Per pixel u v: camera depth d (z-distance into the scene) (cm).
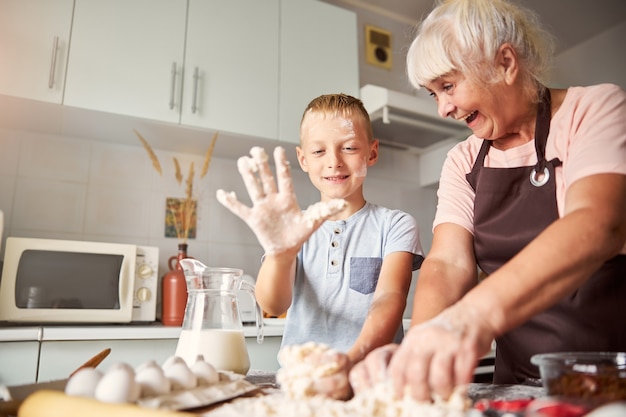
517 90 80
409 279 98
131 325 176
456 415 42
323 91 220
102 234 198
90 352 148
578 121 78
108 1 181
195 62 194
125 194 205
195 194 218
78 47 174
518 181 85
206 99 194
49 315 158
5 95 161
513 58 77
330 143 107
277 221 68
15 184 187
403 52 274
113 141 205
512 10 81
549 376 53
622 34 279
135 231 204
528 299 53
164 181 213
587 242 56
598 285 77
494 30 75
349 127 108
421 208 273
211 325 78
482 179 88
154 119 183
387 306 84
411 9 281
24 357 140
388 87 276
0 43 162
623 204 62
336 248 106
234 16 205
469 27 75
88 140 202
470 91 77
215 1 202
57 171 195
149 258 179
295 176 237
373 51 275
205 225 217
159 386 53
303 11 223
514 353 86
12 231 184
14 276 155
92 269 168
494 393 65
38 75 166
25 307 156
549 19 278
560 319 79
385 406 48
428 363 48
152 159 194
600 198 62
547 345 80
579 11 271
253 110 202
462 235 89
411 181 272
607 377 49
